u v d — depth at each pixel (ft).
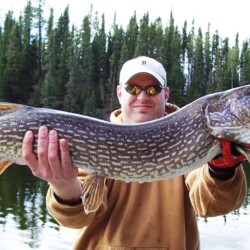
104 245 3.23
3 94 42.06
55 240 8.16
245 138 2.97
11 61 42.91
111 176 3.16
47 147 2.98
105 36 47.80
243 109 2.96
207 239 8.71
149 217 3.21
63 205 3.12
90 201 3.08
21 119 3.07
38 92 41.52
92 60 43.96
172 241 3.15
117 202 3.32
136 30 49.21
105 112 42.09
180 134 3.11
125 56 44.04
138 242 3.17
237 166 3.02
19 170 17.98
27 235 8.39
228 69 51.37
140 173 3.16
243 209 11.55
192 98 45.11
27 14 49.83
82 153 3.10
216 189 3.05
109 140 3.13
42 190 13.46
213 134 3.03
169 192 3.29
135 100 3.60
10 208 10.75
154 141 3.14
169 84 43.60
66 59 42.06
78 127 3.09
